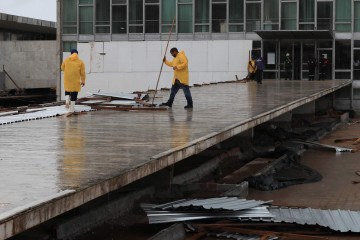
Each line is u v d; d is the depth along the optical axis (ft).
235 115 58.85
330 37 151.12
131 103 73.15
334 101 153.48
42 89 195.00
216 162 59.52
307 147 74.33
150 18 158.61
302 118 111.45
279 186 48.65
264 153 66.74
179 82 67.92
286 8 153.28
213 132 44.60
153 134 43.86
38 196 23.27
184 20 157.58
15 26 204.95
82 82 64.44
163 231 30.94
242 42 149.38
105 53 154.51
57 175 27.81
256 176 49.49
